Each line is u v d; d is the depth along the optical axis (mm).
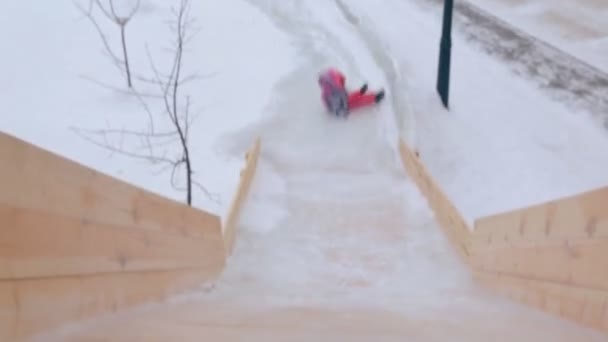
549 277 4094
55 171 2836
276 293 5652
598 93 13555
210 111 12820
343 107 12359
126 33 15555
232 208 8430
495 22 16672
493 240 6008
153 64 13641
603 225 3150
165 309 4129
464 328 3510
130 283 3996
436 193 9266
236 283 6570
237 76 14039
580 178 11078
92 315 3273
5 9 16375
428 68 14047
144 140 11898
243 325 3432
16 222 2447
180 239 5418
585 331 3311
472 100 13172
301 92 13414
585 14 17266
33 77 13906
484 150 11781
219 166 11281
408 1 17609
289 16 16625
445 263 7840
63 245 2898
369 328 3498
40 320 2648
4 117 12531
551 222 4086
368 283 7098
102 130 10977
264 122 12430
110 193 3596
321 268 7727
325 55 14656
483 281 6449
